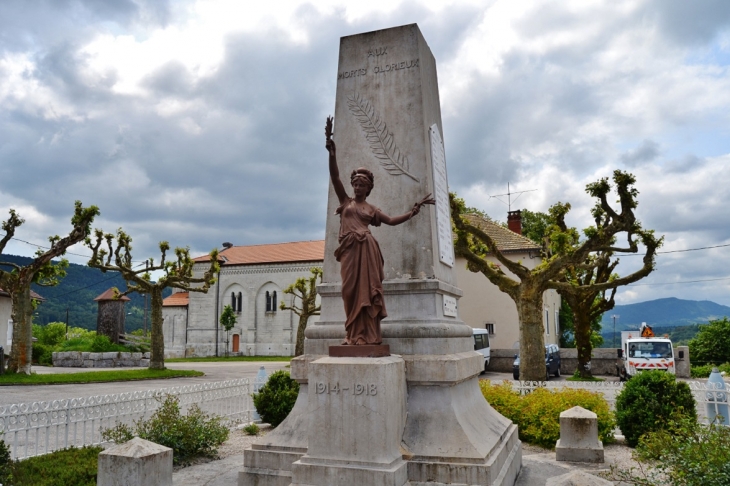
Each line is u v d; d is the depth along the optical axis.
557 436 10.71
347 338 6.77
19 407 8.94
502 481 6.70
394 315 7.72
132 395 11.05
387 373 6.20
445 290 7.98
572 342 48.19
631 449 10.80
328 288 8.20
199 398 12.84
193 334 60.22
